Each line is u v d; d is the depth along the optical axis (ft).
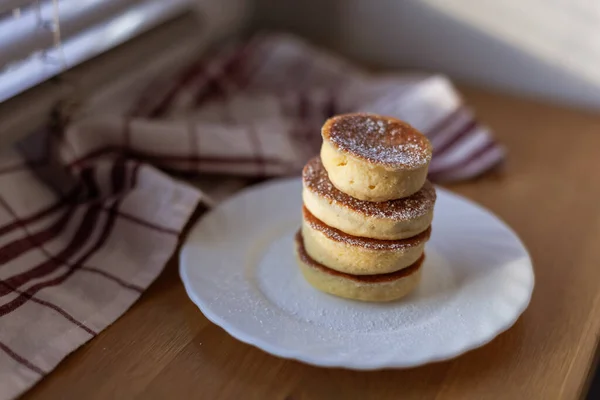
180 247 1.67
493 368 1.37
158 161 1.86
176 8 2.20
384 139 1.48
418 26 2.54
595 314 1.51
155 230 1.63
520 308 1.44
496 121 2.29
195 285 1.48
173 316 1.47
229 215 1.72
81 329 1.41
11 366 1.32
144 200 1.67
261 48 2.45
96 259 1.58
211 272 1.54
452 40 2.51
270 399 1.31
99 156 1.86
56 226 1.69
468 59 2.52
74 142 1.82
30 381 1.30
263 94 2.37
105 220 1.66
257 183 1.92
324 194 1.44
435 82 2.21
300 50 2.46
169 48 2.17
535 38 2.37
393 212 1.41
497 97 2.46
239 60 2.39
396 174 1.40
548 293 1.56
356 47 2.70
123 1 1.96
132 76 2.23
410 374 1.36
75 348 1.37
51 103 1.79
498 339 1.44
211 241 1.63
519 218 1.82
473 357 1.39
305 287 1.53
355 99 2.32
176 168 1.86
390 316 1.46
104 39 1.95
